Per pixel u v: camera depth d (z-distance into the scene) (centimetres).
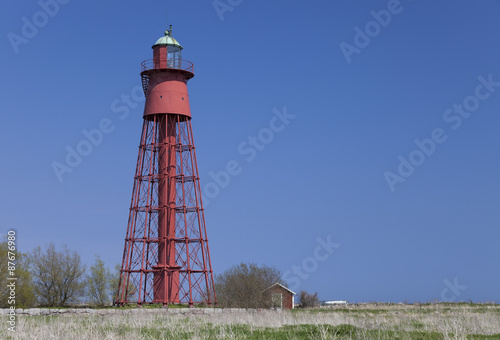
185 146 6831
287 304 6769
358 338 2570
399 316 4331
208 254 6681
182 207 6631
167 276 6481
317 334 2752
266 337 2756
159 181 6644
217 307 6444
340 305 8450
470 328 2964
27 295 6475
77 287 6950
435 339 2567
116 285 7319
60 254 6925
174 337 2834
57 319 4216
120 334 2881
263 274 6694
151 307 6188
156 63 6862
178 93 6788
